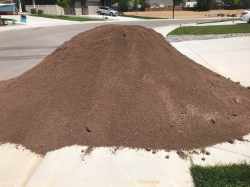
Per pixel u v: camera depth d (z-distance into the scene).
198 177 3.71
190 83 5.60
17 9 47.97
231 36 17.91
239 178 3.65
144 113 4.88
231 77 8.67
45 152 4.36
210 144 4.50
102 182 3.71
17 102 5.52
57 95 5.32
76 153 4.29
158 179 3.74
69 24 31.98
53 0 48.16
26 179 3.80
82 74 5.57
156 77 5.43
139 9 61.44
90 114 4.90
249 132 4.87
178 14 52.19
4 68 11.19
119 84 5.28
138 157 4.18
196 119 4.92
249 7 60.28
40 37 21.11
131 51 5.75
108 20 38.03
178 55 6.41
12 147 4.56
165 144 4.44
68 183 3.70
